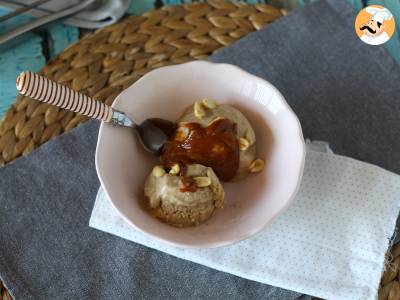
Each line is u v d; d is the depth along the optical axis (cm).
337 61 36
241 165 29
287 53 36
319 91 35
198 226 28
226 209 29
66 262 30
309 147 33
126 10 42
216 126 28
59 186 32
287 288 29
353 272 29
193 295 30
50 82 25
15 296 29
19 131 34
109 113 28
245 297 30
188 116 29
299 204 31
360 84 35
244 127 29
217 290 30
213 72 30
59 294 29
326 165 31
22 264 30
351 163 31
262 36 37
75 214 31
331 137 34
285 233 30
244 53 36
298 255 30
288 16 38
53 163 32
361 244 30
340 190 31
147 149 29
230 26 38
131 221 26
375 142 34
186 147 28
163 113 31
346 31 37
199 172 27
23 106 35
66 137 33
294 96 35
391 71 36
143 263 30
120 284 30
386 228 30
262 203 28
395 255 31
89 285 29
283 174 28
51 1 39
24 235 31
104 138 28
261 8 38
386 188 31
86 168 32
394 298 30
